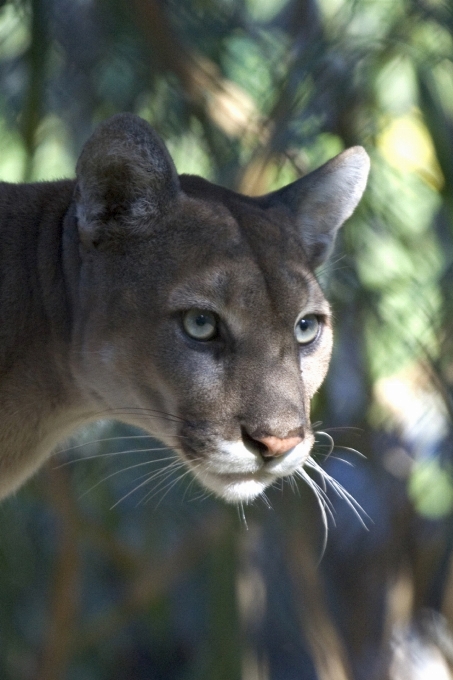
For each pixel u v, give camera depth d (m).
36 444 8.80
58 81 11.63
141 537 13.89
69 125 12.19
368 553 14.23
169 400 7.99
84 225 8.14
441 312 11.09
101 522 12.76
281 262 8.05
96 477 12.15
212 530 12.45
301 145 10.83
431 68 11.06
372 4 10.95
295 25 11.56
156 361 7.94
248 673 12.55
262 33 11.79
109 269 8.14
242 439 7.76
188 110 11.24
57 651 12.56
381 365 11.88
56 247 8.53
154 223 8.10
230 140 11.06
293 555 12.06
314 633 11.98
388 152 11.54
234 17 11.37
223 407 7.78
